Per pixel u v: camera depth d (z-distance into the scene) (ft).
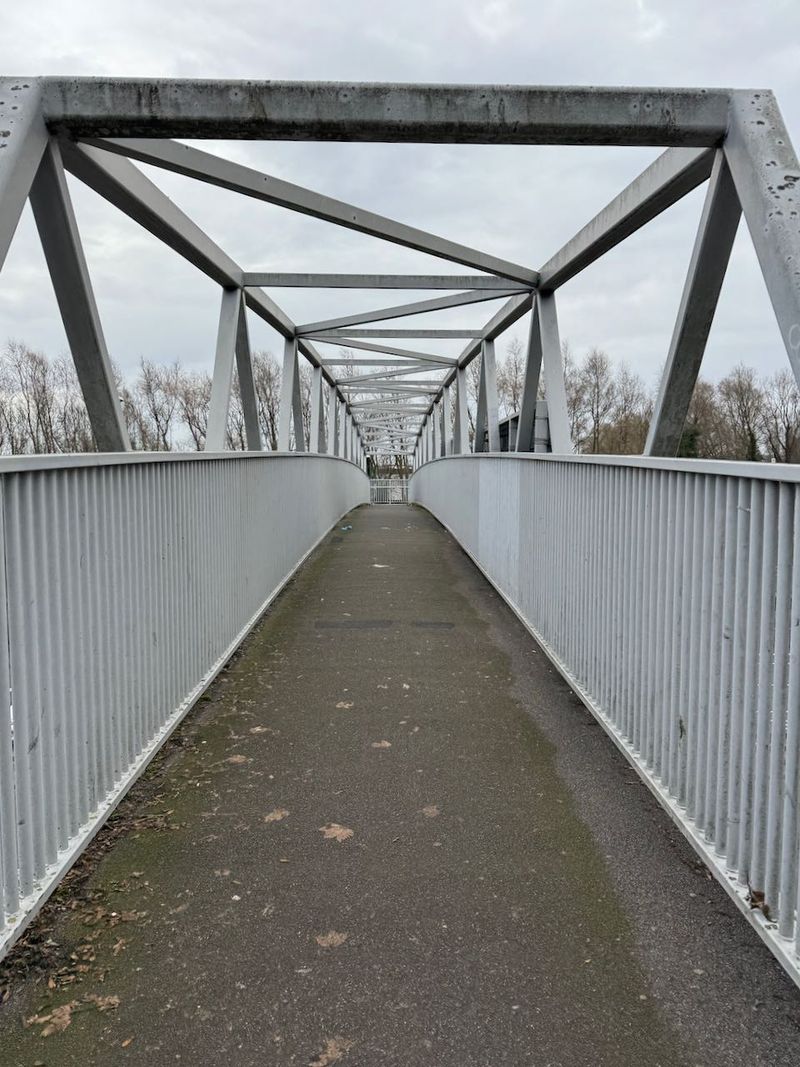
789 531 7.38
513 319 40.22
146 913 8.38
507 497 25.88
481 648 20.20
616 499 13.46
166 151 18.20
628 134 14.03
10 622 7.75
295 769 12.37
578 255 24.48
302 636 21.48
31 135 13.58
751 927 8.08
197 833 10.20
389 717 14.89
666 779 10.88
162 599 13.37
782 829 7.39
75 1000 7.02
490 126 13.97
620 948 7.76
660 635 11.18
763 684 7.83
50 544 8.72
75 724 9.39
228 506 19.12
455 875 9.18
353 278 31.94
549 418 29.53
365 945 7.83
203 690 16.05
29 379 109.91
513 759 12.80
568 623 17.15
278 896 8.73
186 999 7.04
